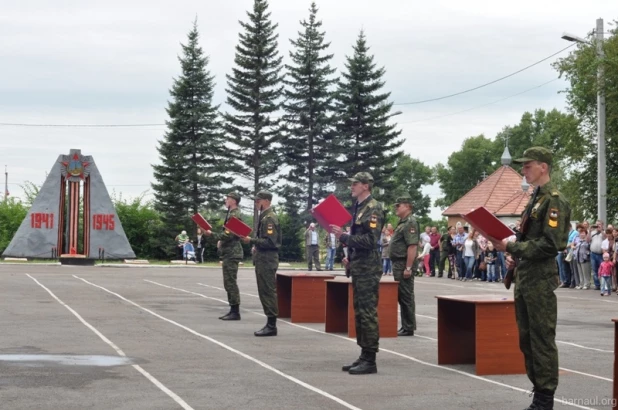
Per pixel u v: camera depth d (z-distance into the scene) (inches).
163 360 459.5
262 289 576.4
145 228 2202.3
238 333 589.3
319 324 656.4
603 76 1282.0
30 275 1226.6
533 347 330.3
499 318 424.2
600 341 568.4
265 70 2336.4
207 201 2284.7
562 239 324.2
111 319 663.8
